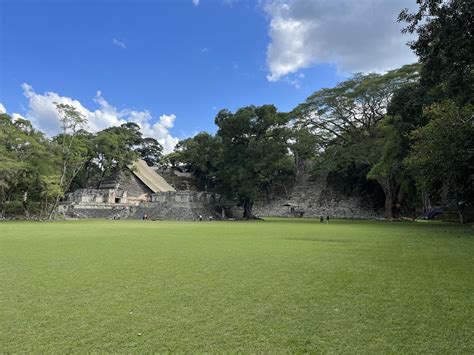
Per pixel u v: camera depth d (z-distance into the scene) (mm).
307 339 4543
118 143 55875
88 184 57531
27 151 39344
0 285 7277
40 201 42375
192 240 15992
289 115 45812
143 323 5098
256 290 6855
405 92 24953
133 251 12242
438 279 7633
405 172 31781
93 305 5922
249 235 18641
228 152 44500
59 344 4387
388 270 8664
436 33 14555
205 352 4176
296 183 59406
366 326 4961
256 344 4391
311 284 7309
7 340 4504
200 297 6383
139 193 55969
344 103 43750
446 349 4223
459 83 16875
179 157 73562
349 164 46469
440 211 39094
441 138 17922
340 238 16828
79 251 12219
